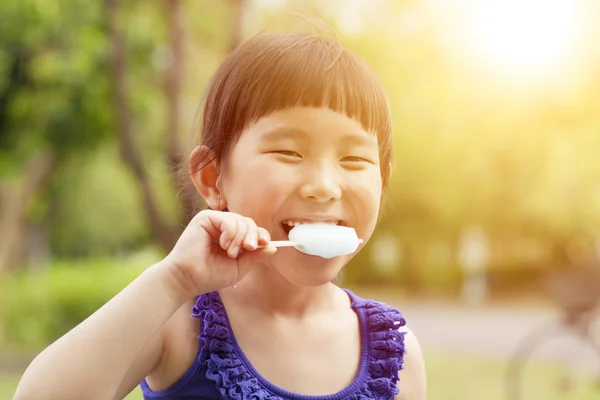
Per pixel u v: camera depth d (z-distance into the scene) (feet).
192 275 4.60
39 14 26.73
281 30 6.16
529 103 41.81
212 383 4.95
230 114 5.07
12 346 34.12
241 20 17.17
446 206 54.29
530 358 26.73
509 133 44.73
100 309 4.62
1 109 31.22
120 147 20.42
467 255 57.98
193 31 26.32
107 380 4.40
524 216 52.34
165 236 19.65
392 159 5.77
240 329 5.13
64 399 4.32
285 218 4.78
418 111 40.63
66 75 27.63
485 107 42.24
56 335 36.81
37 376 4.39
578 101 41.24
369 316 5.51
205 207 6.59
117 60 20.44
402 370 5.65
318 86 4.83
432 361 27.61
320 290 5.39
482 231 56.54
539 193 48.91
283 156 4.79
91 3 26.68
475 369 25.64
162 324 4.57
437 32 33.83
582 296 19.90
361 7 26.73
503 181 50.67
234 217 4.57
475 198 52.90
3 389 21.57
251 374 4.97
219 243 4.58
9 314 35.63
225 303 5.22
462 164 49.03
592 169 44.83
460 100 40.63
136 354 4.49
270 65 4.93
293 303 5.27
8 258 38.45
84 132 31.45
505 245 58.13
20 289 37.22
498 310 47.98
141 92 28.53
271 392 4.96
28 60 30.14
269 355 5.09
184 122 19.48
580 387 21.43
